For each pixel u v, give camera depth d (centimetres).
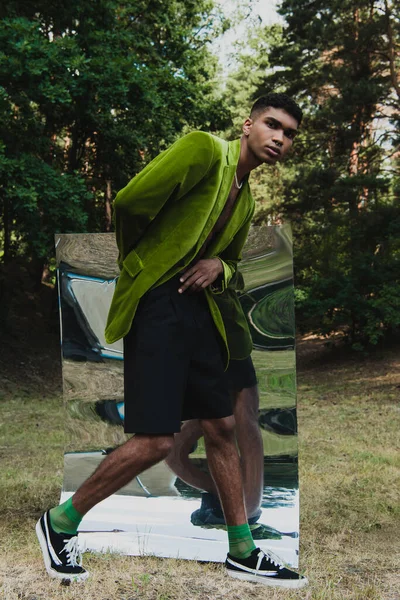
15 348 1475
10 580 243
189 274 233
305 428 779
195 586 244
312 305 1534
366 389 1185
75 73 1167
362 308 1470
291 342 312
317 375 1438
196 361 237
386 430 752
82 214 1192
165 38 1778
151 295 229
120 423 335
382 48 1800
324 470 515
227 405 244
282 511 305
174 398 224
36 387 1293
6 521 352
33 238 1234
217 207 235
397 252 1538
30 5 1326
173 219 231
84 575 232
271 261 315
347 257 1557
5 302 1605
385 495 429
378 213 1548
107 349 338
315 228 1755
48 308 1839
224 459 247
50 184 1148
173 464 325
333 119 1739
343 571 279
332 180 1788
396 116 1755
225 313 305
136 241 235
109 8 1365
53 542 230
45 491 431
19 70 1046
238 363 312
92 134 1593
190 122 1616
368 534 344
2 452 647
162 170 222
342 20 1845
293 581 243
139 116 1433
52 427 844
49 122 1473
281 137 239
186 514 319
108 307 337
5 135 1238
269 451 311
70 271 341
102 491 227
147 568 269
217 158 231
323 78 1858
